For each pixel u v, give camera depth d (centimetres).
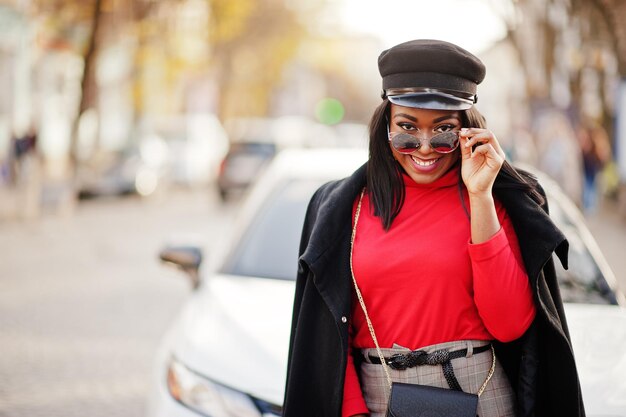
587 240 416
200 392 332
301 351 244
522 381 236
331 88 7444
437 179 241
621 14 1378
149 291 982
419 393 229
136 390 603
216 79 3916
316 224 244
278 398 315
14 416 541
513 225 238
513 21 1744
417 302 234
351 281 241
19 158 2139
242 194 2319
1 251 1285
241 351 340
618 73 1544
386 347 239
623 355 321
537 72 1841
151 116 3195
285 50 4206
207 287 418
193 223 1772
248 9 3241
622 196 1686
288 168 506
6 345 718
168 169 2866
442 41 233
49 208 1955
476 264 225
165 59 2761
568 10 1546
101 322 814
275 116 6222
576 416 238
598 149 1866
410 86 231
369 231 242
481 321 237
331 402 239
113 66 3112
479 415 236
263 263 436
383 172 244
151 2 2461
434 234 236
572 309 365
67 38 2714
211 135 3047
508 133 2406
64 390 599
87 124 3073
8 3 2452
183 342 363
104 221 1777
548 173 1647
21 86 2578
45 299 920
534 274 231
